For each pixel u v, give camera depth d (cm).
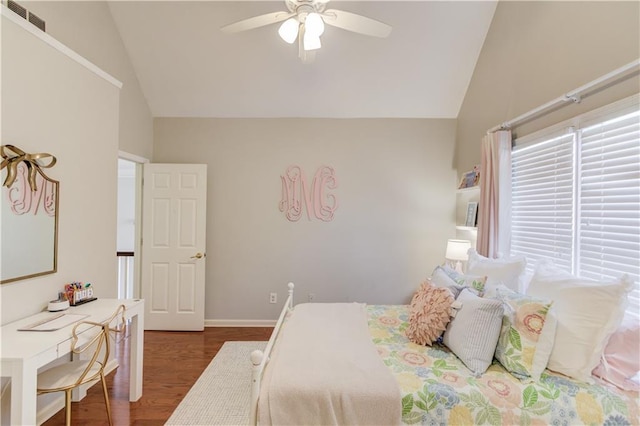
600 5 185
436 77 344
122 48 315
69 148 216
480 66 323
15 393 139
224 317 381
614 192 179
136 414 210
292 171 381
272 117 381
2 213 172
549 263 203
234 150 381
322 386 138
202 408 215
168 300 365
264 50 320
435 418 133
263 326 380
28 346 150
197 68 336
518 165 267
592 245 193
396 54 323
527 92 253
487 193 278
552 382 145
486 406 134
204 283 369
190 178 366
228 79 346
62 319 185
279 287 382
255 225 382
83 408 216
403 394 136
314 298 383
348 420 133
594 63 189
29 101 186
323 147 382
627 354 146
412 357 169
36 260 191
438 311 185
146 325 363
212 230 380
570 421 132
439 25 302
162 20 300
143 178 366
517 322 159
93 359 177
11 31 175
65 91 212
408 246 383
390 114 379
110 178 258
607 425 131
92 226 238
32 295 191
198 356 297
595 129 192
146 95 361
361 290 383
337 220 382
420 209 383
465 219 360
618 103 173
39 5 217
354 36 307
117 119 266
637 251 164
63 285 213
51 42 200
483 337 160
